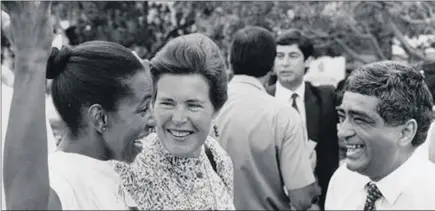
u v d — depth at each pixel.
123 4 4.51
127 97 1.71
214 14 4.73
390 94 1.92
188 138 1.92
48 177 1.61
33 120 1.59
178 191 1.90
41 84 1.60
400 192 2.03
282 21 4.80
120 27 4.52
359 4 4.75
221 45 4.72
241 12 4.75
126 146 1.76
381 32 4.83
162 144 1.92
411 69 1.98
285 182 2.84
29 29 1.59
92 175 1.69
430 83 2.61
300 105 3.37
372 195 2.08
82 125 1.71
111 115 1.71
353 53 4.83
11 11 1.59
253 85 2.86
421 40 4.73
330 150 3.29
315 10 4.80
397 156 2.00
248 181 2.79
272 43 2.93
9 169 1.59
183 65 1.91
